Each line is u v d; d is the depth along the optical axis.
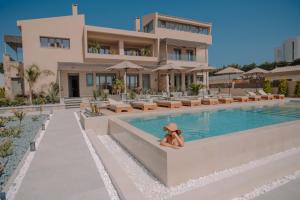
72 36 21.78
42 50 20.61
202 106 13.47
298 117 10.97
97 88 23.02
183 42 25.88
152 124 9.51
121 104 12.10
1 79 26.38
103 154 5.28
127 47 26.78
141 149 5.20
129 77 24.73
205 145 4.43
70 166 4.80
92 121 8.65
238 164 5.01
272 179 4.16
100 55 22.53
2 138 7.34
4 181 4.09
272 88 24.86
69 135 7.87
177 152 4.08
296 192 3.75
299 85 22.16
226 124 9.49
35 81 19.00
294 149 6.29
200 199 3.30
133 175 4.62
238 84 32.75
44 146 6.40
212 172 4.57
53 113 14.45
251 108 13.96
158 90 26.28
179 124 9.52
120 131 7.05
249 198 3.60
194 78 28.55
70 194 3.61
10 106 15.45
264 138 5.54
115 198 3.49
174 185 4.08
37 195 3.57
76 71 21.94
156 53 25.91
